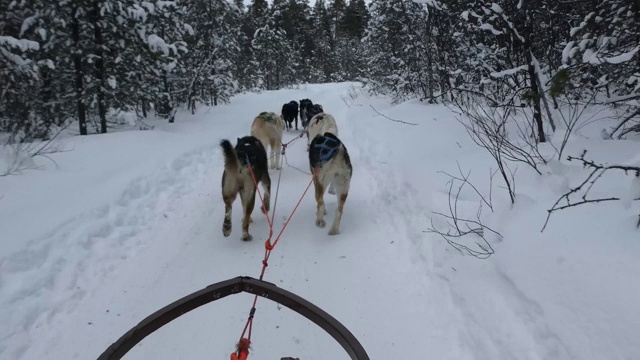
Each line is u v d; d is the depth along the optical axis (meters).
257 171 5.91
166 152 9.97
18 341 3.74
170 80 16.39
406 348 3.56
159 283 4.72
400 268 4.78
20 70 10.50
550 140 6.59
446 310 3.89
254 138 6.44
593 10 6.81
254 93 28.25
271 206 7.00
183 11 18.11
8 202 6.39
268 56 37.78
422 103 12.44
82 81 12.23
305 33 50.19
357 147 10.30
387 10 14.87
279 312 4.16
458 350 3.41
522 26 7.28
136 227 6.13
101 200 6.66
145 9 12.32
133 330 2.07
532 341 3.19
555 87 5.67
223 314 4.14
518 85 7.56
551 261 3.80
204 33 20.50
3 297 4.20
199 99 18.11
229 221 5.63
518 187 5.43
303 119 14.23
